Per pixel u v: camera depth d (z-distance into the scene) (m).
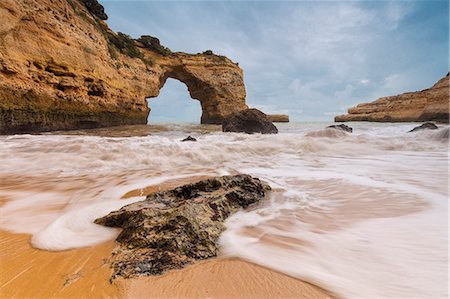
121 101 21.78
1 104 10.86
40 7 13.35
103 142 9.48
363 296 1.68
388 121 39.19
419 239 2.44
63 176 5.46
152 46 32.22
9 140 9.59
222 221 2.95
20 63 11.80
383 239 2.46
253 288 1.78
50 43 13.88
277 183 4.80
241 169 6.27
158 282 1.83
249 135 14.07
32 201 3.77
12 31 11.55
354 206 3.47
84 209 3.42
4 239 2.50
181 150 8.25
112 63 20.95
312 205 3.55
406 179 4.97
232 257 2.20
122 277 1.87
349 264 2.06
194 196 3.50
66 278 1.86
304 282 1.84
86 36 17.45
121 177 5.39
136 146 8.55
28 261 2.09
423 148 9.53
